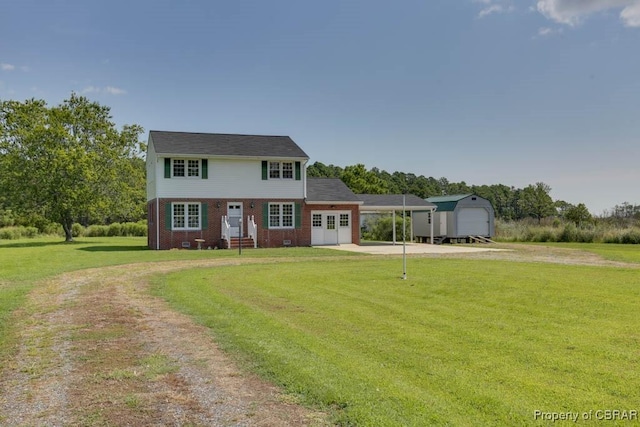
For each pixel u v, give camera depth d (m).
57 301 10.62
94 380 5.57
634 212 43.38
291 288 12.51
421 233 38.03
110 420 4.47
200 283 13.37
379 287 12.60
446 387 5.43
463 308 9.90
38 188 35.19
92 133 41.75
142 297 11.16
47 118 37.72
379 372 5.87
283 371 5.80
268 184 29.52
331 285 12.98
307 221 30.28
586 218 42.72
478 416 4.62
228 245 27.34
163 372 5.85
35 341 7.32
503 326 8.35
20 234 43.47
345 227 31.22
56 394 5.14
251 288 12.52
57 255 22.47
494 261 19.39
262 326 8.29
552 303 10.32
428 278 14.14
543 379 5.70
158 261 19.47
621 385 5.48
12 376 5.74
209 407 4.77
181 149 28.02
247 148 29.78
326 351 6.76
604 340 7.41
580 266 17.33
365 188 57.16
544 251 25.28
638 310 9.59
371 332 7.96
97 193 38.28
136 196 47.62
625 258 20.66
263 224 29.39
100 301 10.64
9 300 10.64
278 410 4.70
